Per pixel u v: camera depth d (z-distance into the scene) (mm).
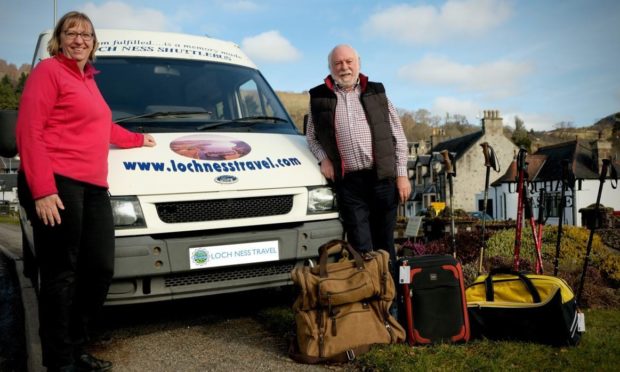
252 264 3777
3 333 4434
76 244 3062
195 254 3598
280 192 3914
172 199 3590
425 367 3023
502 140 44375
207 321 4344
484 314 3664
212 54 5418
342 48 4047
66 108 2973
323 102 4117
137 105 4562
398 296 3645
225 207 3756
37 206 2846
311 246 3953
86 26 3047
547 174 36969
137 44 5152
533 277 3762
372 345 3359
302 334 3338
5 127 3240
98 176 3117
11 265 8211
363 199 4133
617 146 54656
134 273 3443
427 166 49781
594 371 3068
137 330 4133
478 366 3092
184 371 3223
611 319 4457
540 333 3525
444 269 3582
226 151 4086
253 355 3473
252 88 5262
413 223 8492
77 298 3254
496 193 41312
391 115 4195
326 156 4160
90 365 3207
